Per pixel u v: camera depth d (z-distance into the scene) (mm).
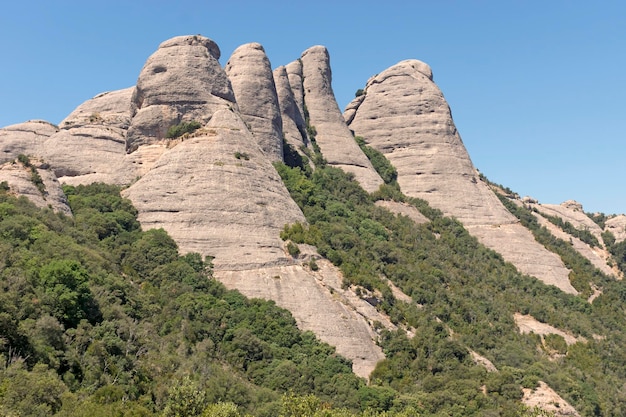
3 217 91500
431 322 100812
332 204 129250
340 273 104312
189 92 122938
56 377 66000
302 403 71438
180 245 102688
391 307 102125
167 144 120000
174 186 109750
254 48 141500
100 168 125688
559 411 86562
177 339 83562
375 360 92750
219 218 105562
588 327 120688
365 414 74875
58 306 75500
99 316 78688
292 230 107812
